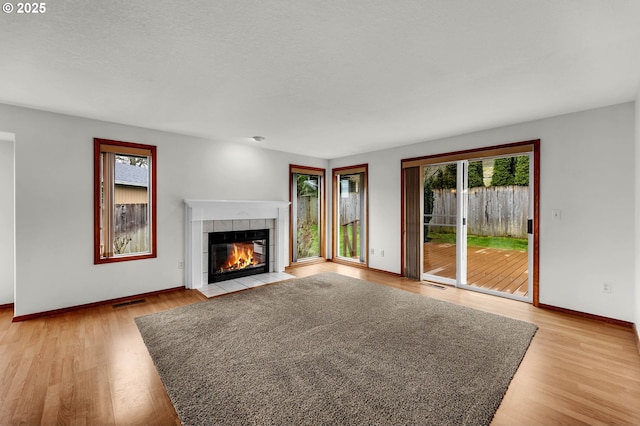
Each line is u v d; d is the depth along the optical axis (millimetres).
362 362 2223
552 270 3383
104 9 1530
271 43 1884
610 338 2666
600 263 3076
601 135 3055
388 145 5004
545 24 1664
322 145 5023
